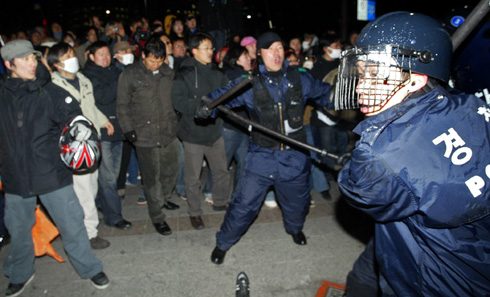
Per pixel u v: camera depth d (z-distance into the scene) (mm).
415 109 1049
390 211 1073
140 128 2928
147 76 2877
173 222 3316
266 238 3010
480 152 968
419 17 1067
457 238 1022
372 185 1029
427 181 971
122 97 2834
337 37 3799
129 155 3752
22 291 2383
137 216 3441
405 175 991
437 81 1112
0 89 2025
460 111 1019
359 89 1134
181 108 2949
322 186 3688
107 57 3154
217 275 2541
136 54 4121
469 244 1017
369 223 3221
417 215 1048
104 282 2402
